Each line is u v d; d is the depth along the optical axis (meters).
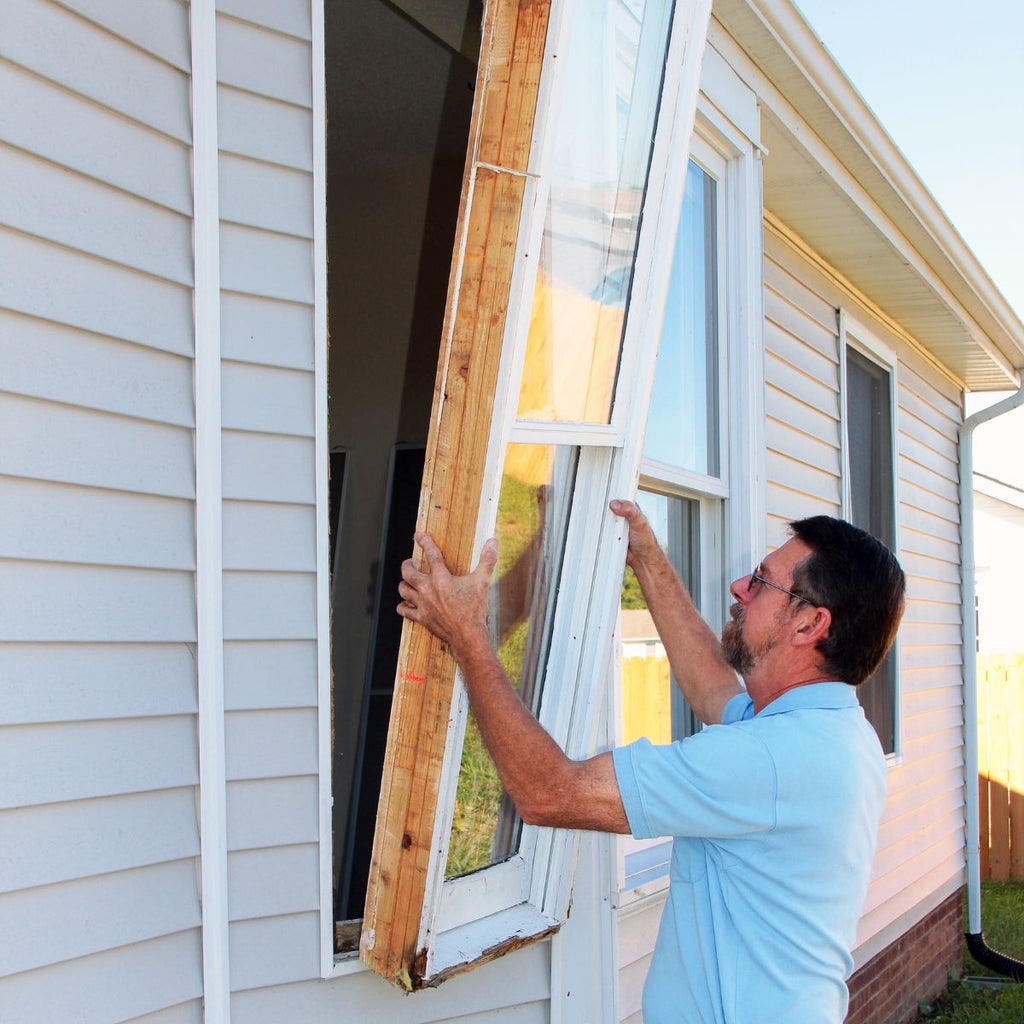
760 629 1.97
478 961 2.08
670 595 2.41
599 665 2.30
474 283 1.83
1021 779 9.52
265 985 1.91
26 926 1.59
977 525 15.98
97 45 1.71
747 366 3.51
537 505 2.27
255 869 1.91
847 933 1.86
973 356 6.86
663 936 1.93
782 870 1.78
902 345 6.30
